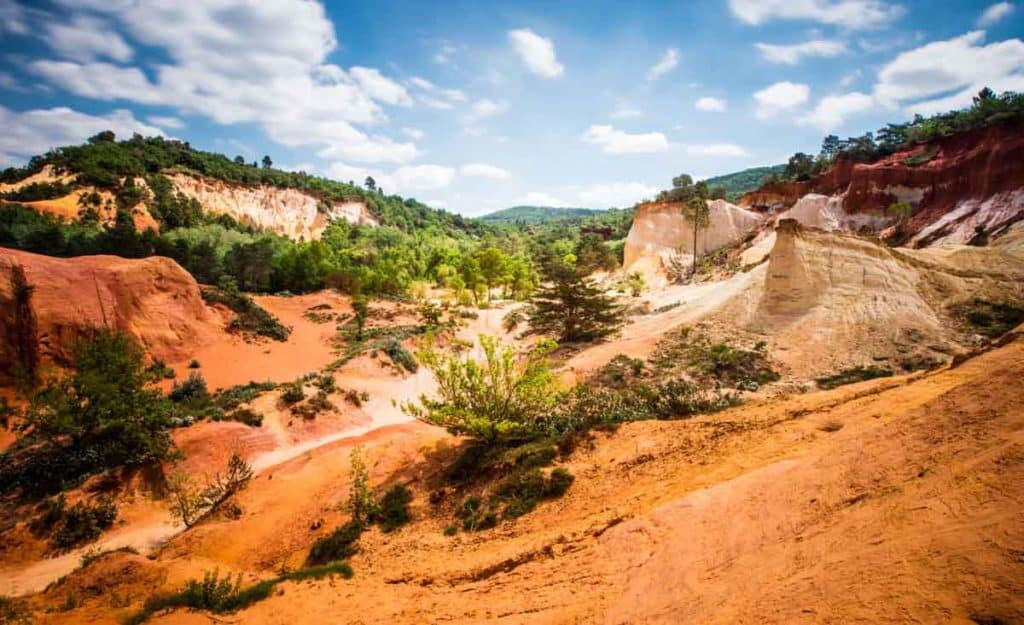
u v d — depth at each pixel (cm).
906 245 6122
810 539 782
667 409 2244
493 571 1306
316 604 1271
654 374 3344
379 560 1612
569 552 1270
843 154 8050
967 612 453
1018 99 7075
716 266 7662
